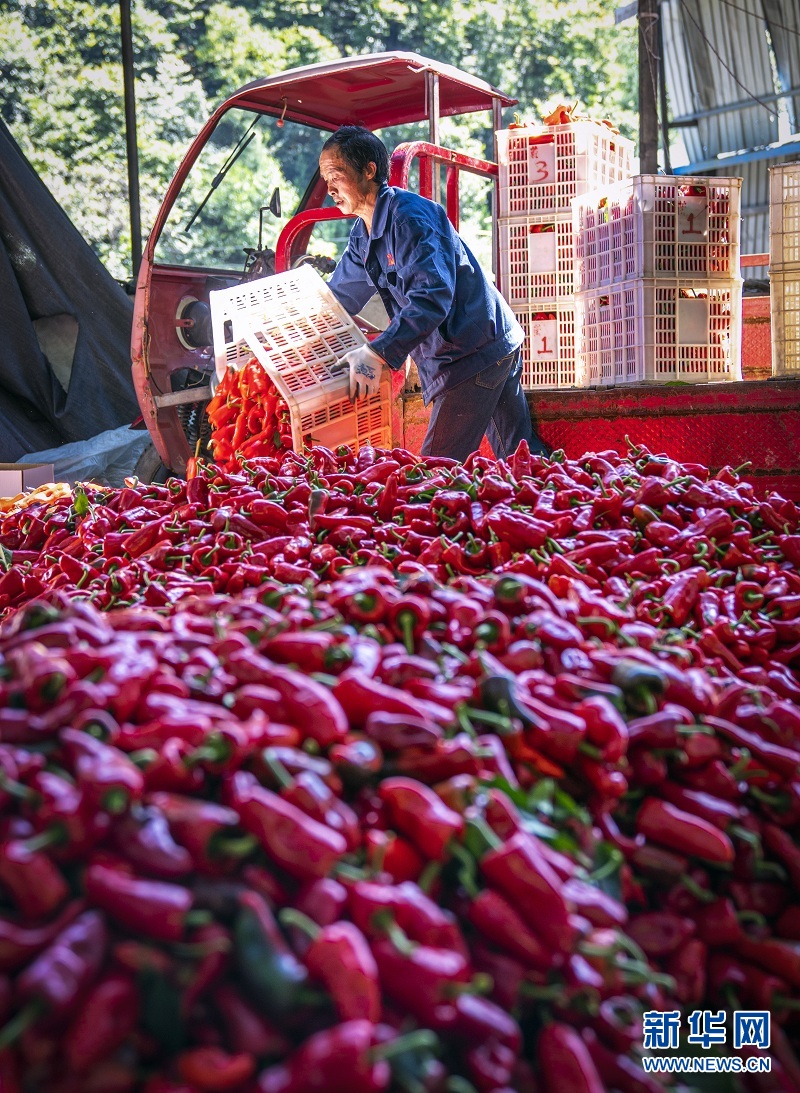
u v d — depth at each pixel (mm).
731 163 12914
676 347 5887
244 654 1777
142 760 1475
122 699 1615
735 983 1771
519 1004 1505
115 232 20000
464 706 1774
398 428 5938
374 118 7820
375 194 4695
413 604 2066
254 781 1536
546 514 3293
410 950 1378
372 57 6590
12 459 10234
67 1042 1242
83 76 20125
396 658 1917
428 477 3744
